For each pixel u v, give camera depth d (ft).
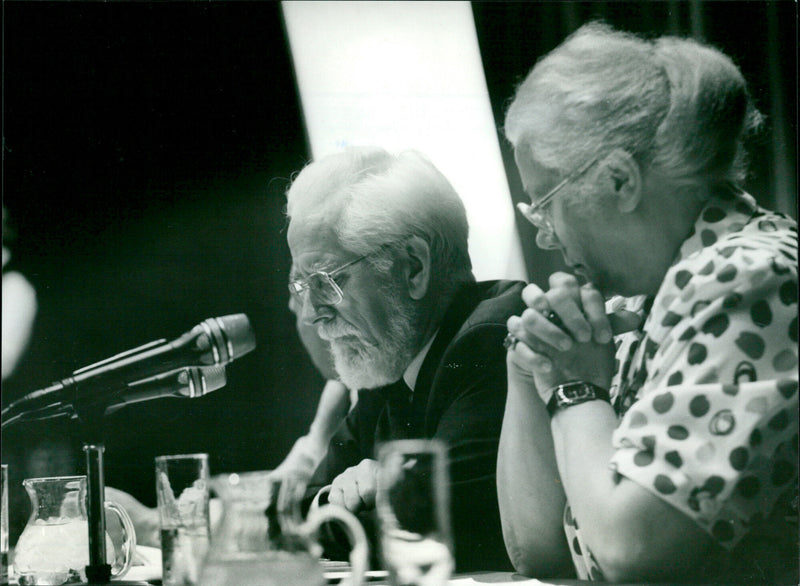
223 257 8.26
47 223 8.15
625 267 6.59
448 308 8.11
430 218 8.06
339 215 8.06
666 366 5.87
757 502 5.63
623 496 5.71
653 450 5.72
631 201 6.39
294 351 8.23
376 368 8.12
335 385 8.25
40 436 7.89
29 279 8.11
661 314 6.09
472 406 7.75
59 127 8.16
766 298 5.77
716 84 6.35
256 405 8.17
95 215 8.18
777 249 5.90
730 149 6.38
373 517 7.43
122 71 8.20
